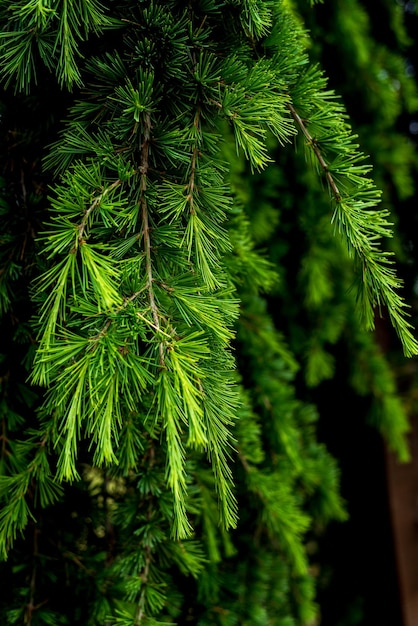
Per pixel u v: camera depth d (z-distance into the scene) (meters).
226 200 0.94
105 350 0.85
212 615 1.17
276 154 1.40
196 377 0.88
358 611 1.86
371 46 1.55
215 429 0.88
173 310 0.91
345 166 0.95
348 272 1.52
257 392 1.25
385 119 1.56
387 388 1.55
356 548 1.94
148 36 0.92
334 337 1.50
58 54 0.93
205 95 0.93
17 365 1.06
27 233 1.03
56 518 1.10
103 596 1.08
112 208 0.89
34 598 1.07
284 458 1.25
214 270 0.94
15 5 0.88
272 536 1.23
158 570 1.07
